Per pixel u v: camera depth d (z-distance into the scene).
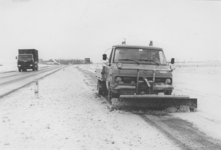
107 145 4.24
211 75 24.59
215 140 4.62
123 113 6.97
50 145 4.20
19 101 8.84
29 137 4.62
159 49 8.28
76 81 18.55
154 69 7.41
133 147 4.17
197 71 35.50
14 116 6.37
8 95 10.41
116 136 4.78
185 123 5.89
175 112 7.20
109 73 7.93
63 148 4.05
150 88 7.22
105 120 6.09
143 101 6.96
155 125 5.68
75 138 4.59
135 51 8.13
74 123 5.72
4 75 25.77
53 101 8.95
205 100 9.36
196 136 4.86
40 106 7.86
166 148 4.15
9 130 5.07
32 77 22.59
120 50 8.12
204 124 5.81
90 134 4.87
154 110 7.36
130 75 7.29
